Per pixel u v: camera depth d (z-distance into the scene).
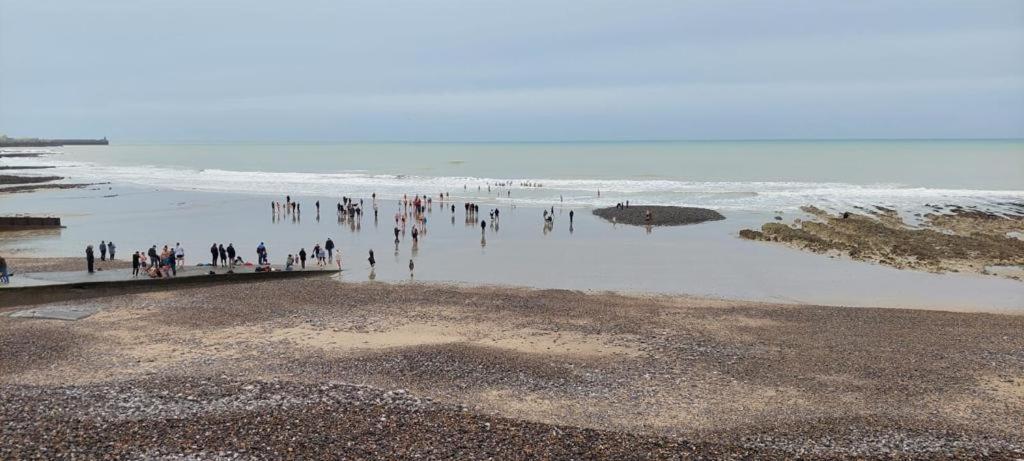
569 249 50.09
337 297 35.19
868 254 46.88
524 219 65.81
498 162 166.38
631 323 30.58
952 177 109.69
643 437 18.17
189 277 37.34
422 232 58.31
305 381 22.16
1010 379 23.33
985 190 87.38
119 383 21.52
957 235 54.25
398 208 74.94
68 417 18.47
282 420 18.39
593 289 37.56
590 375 23.66
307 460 16.23
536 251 49.31
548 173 124.62
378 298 35.00
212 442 17.06
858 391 22.19
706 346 27.17
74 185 102.62
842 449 17.66
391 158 194.38
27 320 30.67
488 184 98.56
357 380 22.69
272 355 25.69
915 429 19.00
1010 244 49.62
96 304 33.59
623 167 140.75
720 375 23.75
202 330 29.20
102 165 165.62
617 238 54.91
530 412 20.28
